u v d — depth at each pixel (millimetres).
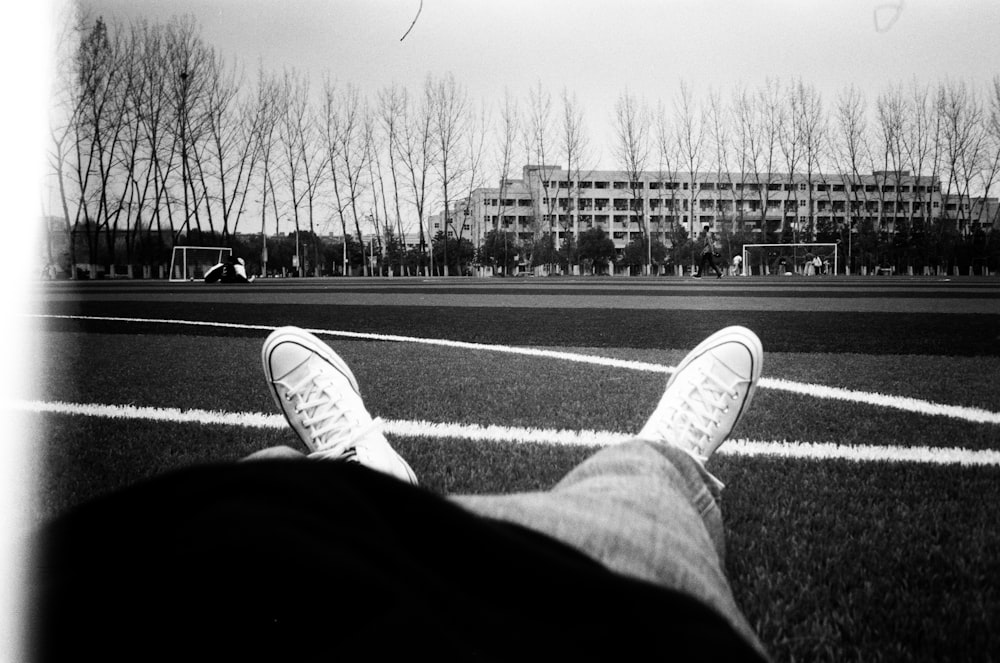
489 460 1768
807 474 1641
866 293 8492
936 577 1186
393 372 2879
